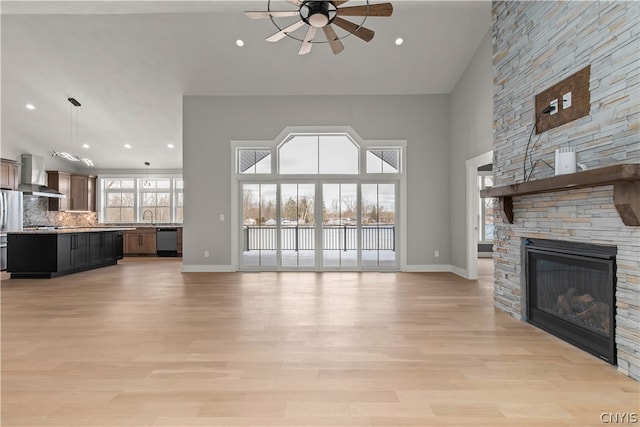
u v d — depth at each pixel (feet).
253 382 7.50
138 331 10.77
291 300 14.69
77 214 31.30
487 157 17.24
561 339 10.02
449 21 17.25
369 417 6.23
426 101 22.13
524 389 7.22
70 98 21.70
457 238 20.99
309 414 6.32
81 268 22.44
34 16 16.76
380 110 22.21
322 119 22.25
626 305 7.87
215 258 22.33
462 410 6.45
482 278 19.81
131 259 29.27
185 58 19.26
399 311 12.98
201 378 7.68
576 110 9.29
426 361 8.57
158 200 32.94
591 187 8.77
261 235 22.91
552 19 10.17
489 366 8.29
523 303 11.80
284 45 18.57
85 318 12.15
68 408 6.52
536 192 10.14
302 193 22.85
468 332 10.66
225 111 22.21
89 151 28.66
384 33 17.93
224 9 15.46
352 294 15.79
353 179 22.65
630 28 7.66
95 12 15.15
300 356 8.86
